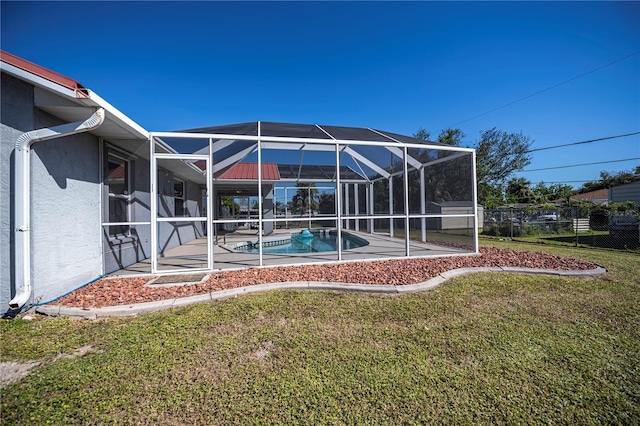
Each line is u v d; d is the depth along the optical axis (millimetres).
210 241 5379
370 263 6082
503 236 13539
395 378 2154
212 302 3779
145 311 3461
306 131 6828
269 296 3977
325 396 1935
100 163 5047
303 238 13195
